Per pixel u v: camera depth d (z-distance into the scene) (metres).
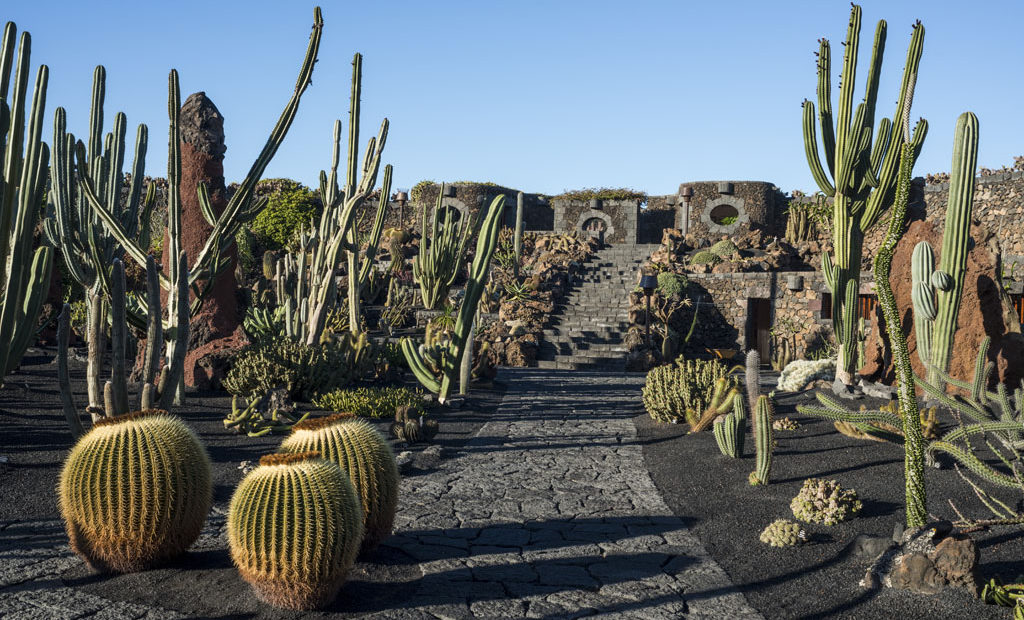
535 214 45.50
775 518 7.27
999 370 11.27
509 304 29.16
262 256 36.47
